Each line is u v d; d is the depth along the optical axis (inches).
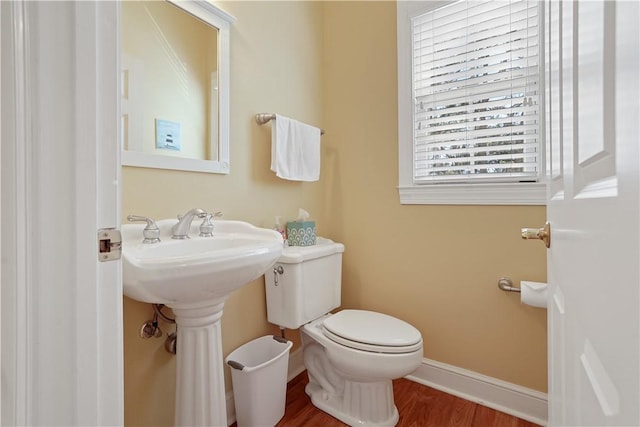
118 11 21.2
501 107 60.5
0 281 18.6
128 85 44.4
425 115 68.7
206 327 42.8
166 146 48.4
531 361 57.6
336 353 54.0
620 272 13.4
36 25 17.6
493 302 60.9
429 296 67.6
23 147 17.6
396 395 64.3
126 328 44.3
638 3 11.7
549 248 31.4
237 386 53.6
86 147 19.3
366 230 75.7
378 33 73.5
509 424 56.1
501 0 59.3
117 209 21.3
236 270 35.8
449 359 65.6
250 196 61.9
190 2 51.5
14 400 18.2
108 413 21.0
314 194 78.2
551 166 29.5
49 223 18.1
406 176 69.7
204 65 53.8
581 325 19.5
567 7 22.5
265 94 65.1
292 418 57.8
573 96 21.1
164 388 48.4
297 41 73.4
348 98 78.0
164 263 31.8
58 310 18.6
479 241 62.1
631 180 12.3
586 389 18.7
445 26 65.3
